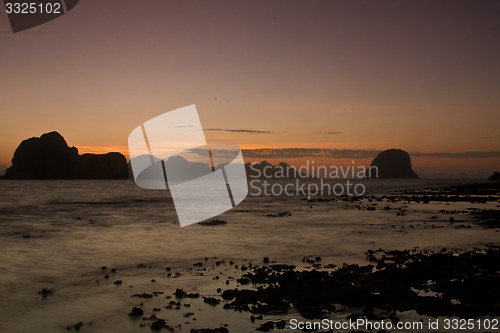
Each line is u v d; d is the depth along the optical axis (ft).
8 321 25.14
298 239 58.34
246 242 55.67
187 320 25.23
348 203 142.31
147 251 48.85
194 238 59.57
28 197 183.62
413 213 99.81
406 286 31.53
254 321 24.94
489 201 140.26
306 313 25.95
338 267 39.29
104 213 105.29
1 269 39.06
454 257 40.65
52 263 41.96
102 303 28.76
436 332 22.88
